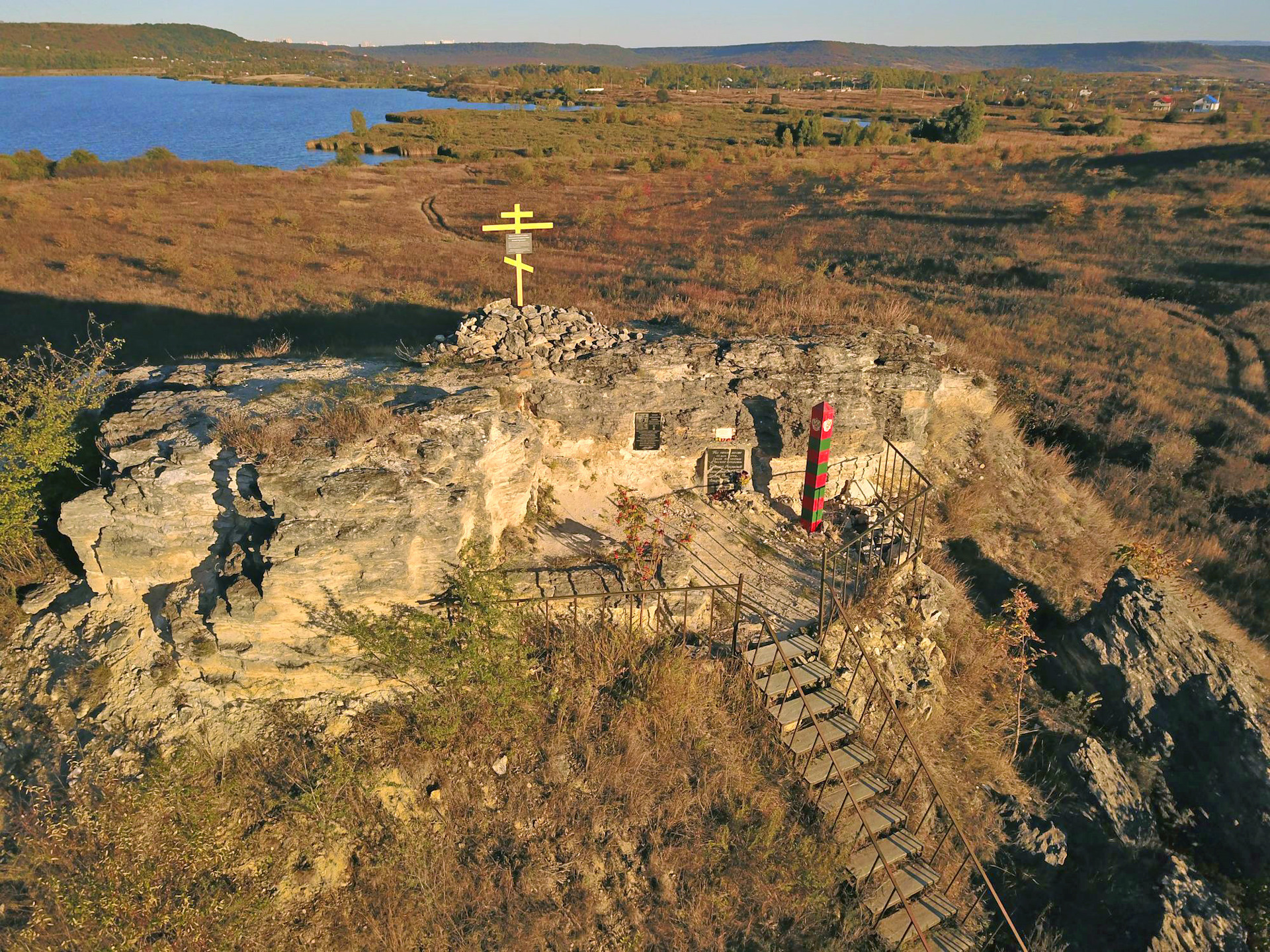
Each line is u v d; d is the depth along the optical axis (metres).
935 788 7.74
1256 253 30.11
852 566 10.89
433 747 7.80
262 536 7.71
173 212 39.22
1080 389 19.19
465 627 7.90
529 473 9.84
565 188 54.31
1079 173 49.50
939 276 29.58
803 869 7.47
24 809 7.25
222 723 7.90
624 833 7.55
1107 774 9.31
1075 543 13.46
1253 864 8.59
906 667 9.92
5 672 8.15
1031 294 26.98
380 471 7.82
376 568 7.73
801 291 20.84
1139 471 16.78
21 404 9.20
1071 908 8.18
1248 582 14.16
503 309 12.66
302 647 7.81
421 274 26.02
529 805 7.66
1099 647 10.62
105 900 6.24
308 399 9.09
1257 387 20.52
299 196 47.50
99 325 17.92
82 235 31.38
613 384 11.12
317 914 6.90
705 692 8.62
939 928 7.66
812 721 8.64
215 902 6.57
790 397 11.76
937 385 13.14
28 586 8.87
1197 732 9.64
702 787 7.88
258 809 7.34
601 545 10.08
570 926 6.98
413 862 7.19
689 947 6.95
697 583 10.05
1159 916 7.76
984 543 12.94
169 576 8.27
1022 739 9.95
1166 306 25.97
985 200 42.91
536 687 8.38
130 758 7.56
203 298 21.98
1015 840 8.71
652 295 20.38
